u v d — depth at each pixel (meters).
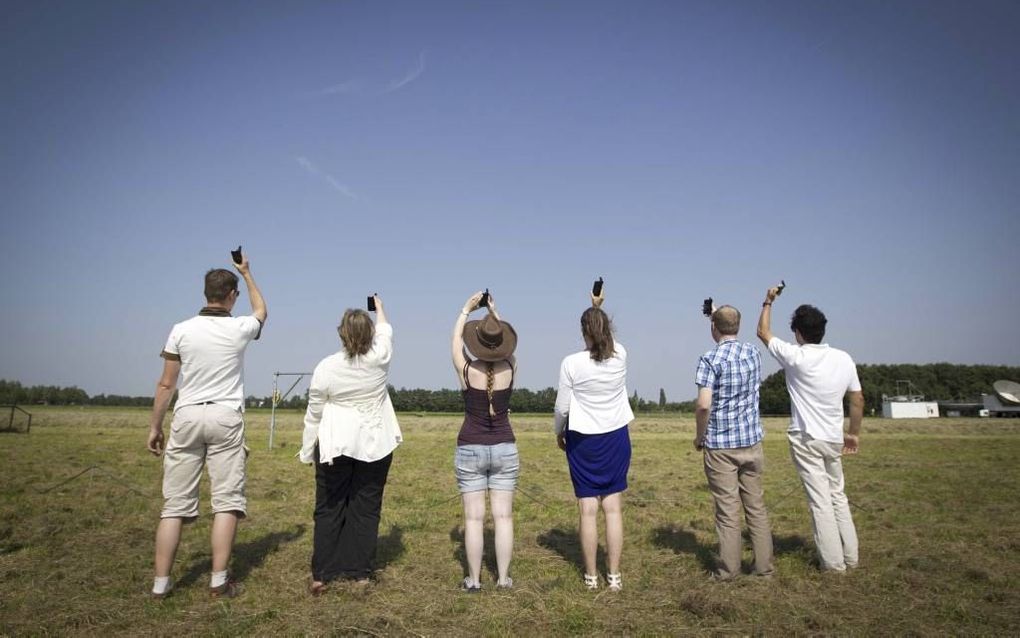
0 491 9.27
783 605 4.13
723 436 4.92
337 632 3.64
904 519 7.38
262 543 6.16
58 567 5.11
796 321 5.24
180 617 3.94
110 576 4.87
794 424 5.16
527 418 59.69
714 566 5.34
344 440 4.44
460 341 4.80
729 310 5.16
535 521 7.41
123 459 14.78
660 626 3.77
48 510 7.77
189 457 4.39
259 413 69.12
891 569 5.03
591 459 4.61
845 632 3.67
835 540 4.95
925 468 13.78
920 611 4.02
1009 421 53.66
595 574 4.66
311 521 7.32
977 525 7.01
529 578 4.98
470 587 4.52
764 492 9.86
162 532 4.30
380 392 4.69
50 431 29.48
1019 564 5.21
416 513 7.90
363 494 4.65
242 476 4.54
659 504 8.68
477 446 4.61
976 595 4.34
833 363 5.06
